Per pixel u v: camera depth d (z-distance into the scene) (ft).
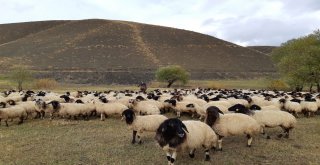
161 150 46.14
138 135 49.32
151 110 68.28
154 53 429.79
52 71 332.19
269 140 51.98
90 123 67.21
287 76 169.17
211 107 45.11
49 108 70.54
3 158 42.57
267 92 125.70
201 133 39.17
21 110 66.28
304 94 113.50
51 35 493.36
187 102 74.90
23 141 51.57
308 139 53.31
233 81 314.96
